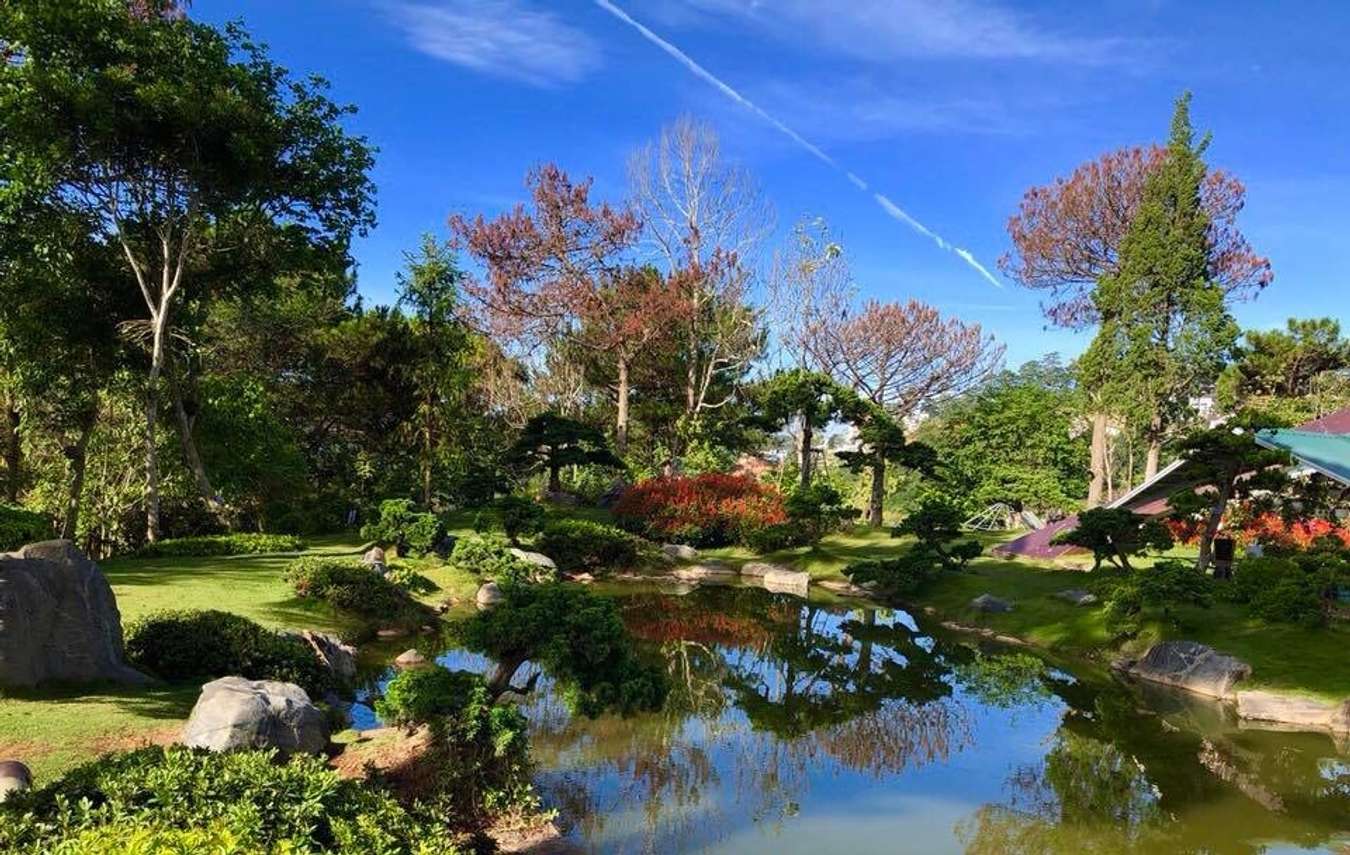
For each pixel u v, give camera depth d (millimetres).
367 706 10234
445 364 30172
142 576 14773
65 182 17469
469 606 17328
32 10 15086
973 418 36719
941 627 18469
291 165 19328
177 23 17031
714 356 40000
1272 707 11750
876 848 7594
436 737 7477
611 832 7672
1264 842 7855
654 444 42344
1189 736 11062
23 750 6508
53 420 20594
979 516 35281
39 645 8008
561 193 36094
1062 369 53344
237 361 28812
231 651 9547
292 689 7605
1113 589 15133
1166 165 31359
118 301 20328
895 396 40406
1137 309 31562
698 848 7430
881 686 13664
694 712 11836
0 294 18234
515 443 33906
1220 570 16641
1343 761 10117
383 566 17562
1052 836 7938
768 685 13672
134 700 8039
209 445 22531
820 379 30656
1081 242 34875
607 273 37750
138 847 3773
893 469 43562
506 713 7723
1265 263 32938
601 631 7605
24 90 15102
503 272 36594
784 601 21438
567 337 39031
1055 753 10398
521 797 7562
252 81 17719
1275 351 35406
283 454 24594
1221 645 13805
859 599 21766
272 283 22484
